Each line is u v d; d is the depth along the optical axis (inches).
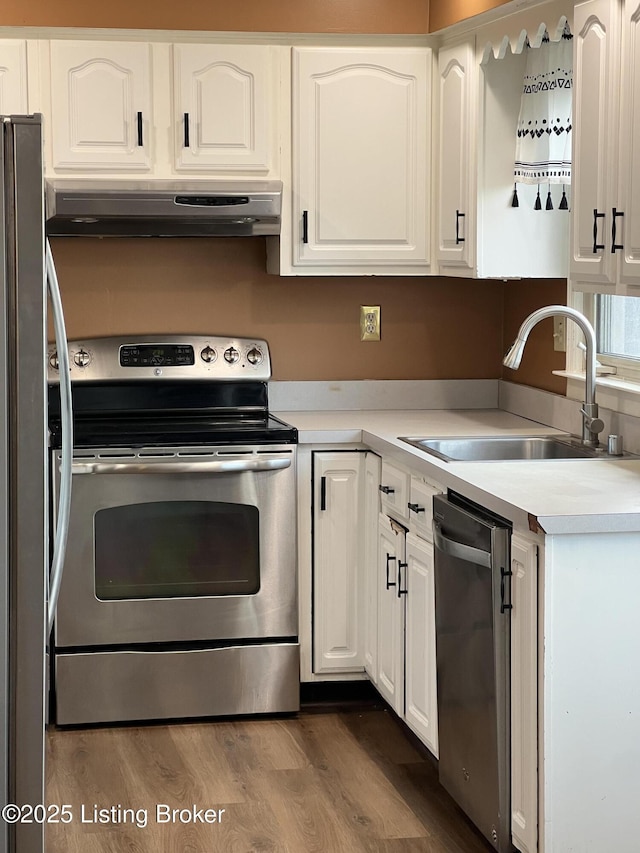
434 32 158.2
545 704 98.9
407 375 177.9
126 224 156.9
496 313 178.1
